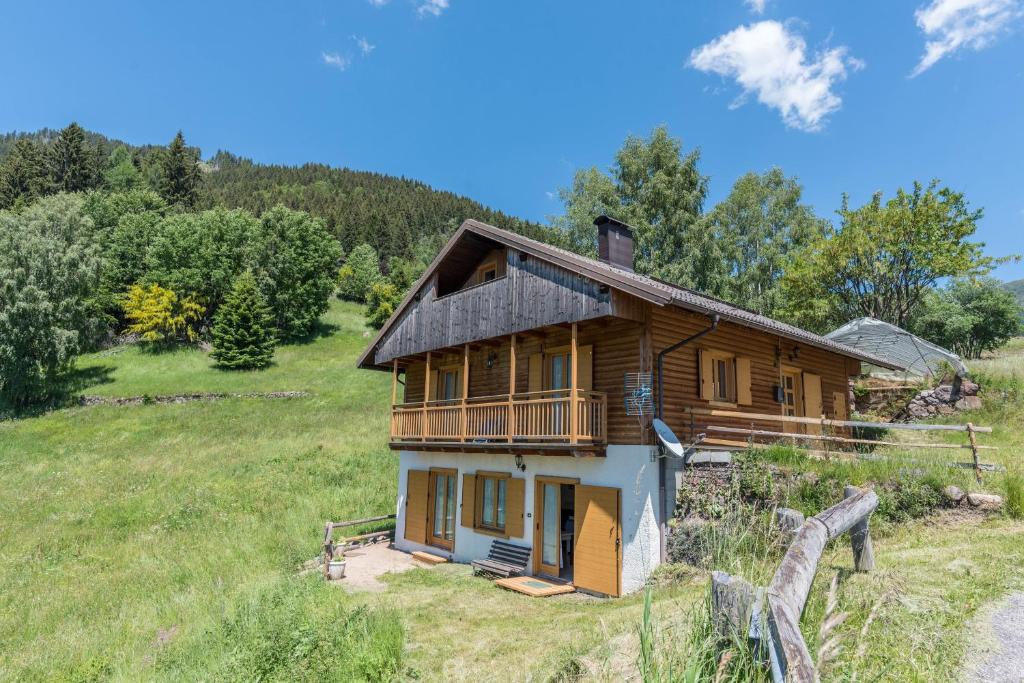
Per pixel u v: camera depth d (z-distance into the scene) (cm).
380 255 8950
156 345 4278
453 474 1467
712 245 3312
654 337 1097
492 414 1278
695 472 1047
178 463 2336
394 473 2131
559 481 1177
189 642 895
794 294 2841
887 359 2125
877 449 1396
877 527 895
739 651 336
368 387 3581
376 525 1772
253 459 2322
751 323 1109
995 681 390
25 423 2958
